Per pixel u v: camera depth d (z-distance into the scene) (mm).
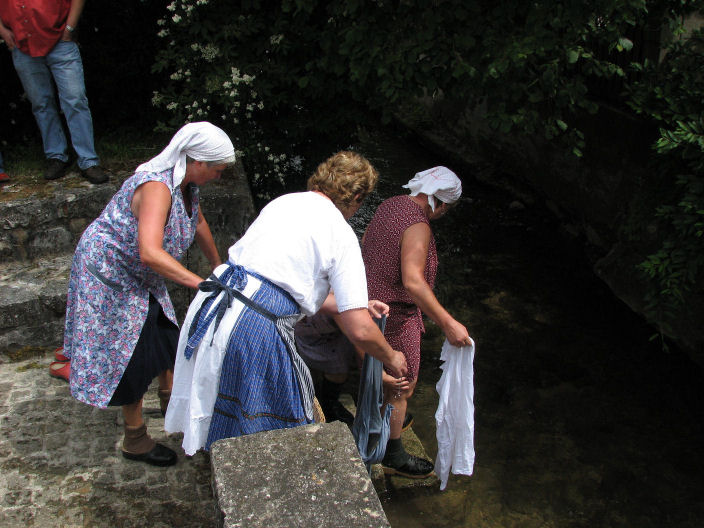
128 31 5074
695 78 4336
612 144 5793
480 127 8219
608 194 5949
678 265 4027
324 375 3473
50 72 4129
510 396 4414
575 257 6273
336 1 4164
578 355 4848
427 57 3979
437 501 3443
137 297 2660
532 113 4062
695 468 3809
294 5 4453
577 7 3650
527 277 5914
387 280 2955
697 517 3469
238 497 1617
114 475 2838
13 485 2752
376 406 2760
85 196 4043
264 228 2264
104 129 5207
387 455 3291
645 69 4578
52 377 3496
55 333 3703
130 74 5156
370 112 5086
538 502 3525
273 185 5387
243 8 4523
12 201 3895
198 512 2672
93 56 5055
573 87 3971
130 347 2652
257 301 2182
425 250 2879
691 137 3920
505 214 7188
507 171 7777
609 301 5535
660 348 4922
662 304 4234
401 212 2936
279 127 4992
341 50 4090
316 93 4711
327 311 2525
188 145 2447
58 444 3002
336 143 5367
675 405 4344
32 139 4938
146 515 2637
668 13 4398
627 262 5449
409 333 3025
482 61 3949
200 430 2262
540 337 5055
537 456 3885
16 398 3311
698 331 4578
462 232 6754
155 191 2426
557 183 6824
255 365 2166
